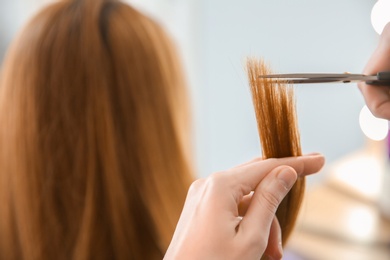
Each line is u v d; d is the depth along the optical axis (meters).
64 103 0.65
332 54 1.62
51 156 0.66
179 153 0.73
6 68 0.70
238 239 0.38
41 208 0.67
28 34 0.68
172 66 0.76
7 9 1.88
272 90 0.44
